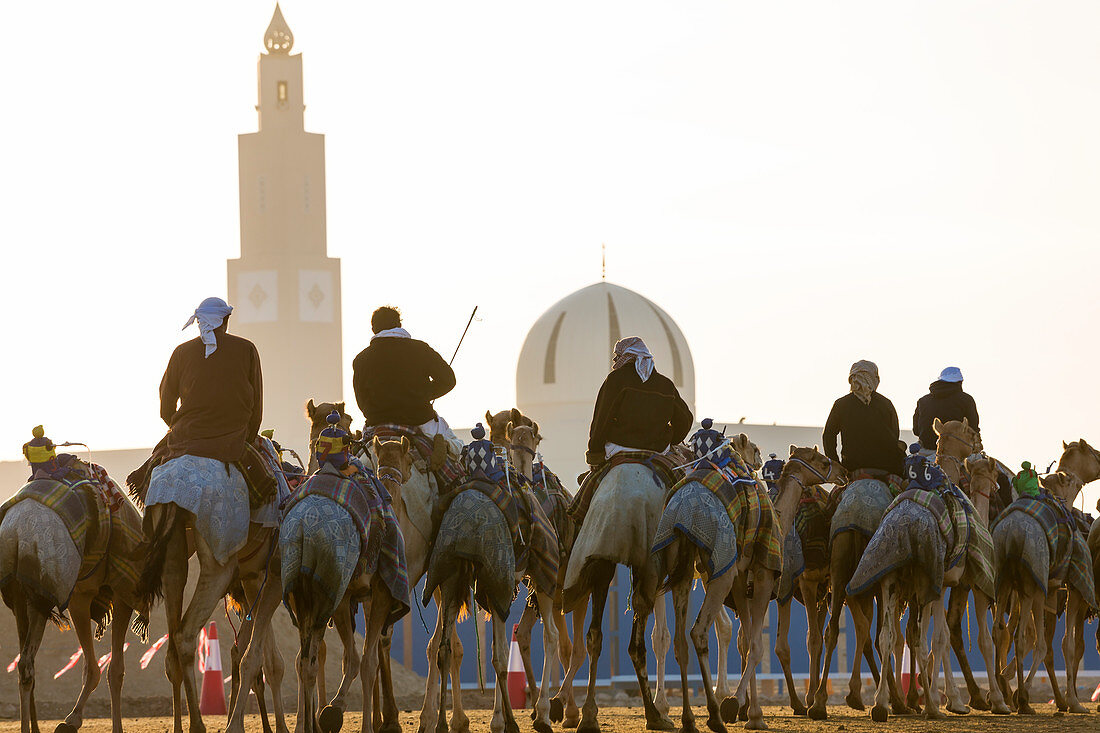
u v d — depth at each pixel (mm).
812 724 43656
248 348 35906
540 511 41000
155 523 34031
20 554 35625
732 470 39000
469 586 35969
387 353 39219
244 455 35219
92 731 44500
